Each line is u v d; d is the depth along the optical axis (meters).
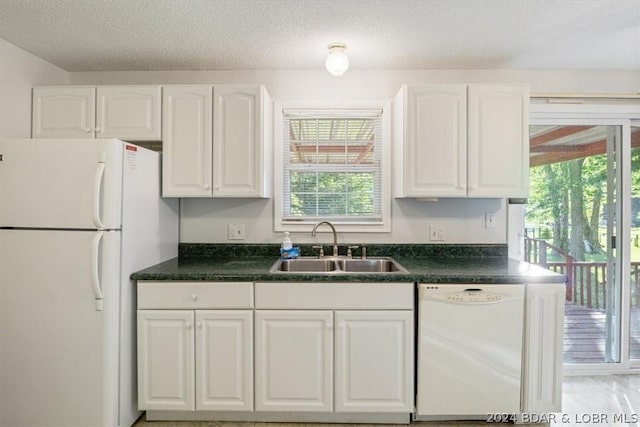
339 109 2.61
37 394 1.83
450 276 1.93
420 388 1.94
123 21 1.96
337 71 2.17
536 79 2.61
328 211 2.66
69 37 2.13
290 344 1.95
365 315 1.94
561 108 2.59
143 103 2.30
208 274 1.96
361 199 2.65
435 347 1.93
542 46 2.25
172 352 1.96
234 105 2.29
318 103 2.60
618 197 2.66
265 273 1.96
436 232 2.62
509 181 2.25
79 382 1.81
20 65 2.26
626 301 2.64
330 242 2.63
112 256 1.82
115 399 1.83
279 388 1.96
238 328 1.96
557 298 1.95
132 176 1.98
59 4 1.80
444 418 2.03
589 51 2.32
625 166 2.64
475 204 2.62
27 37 2.13
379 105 2.59
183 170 2.29
